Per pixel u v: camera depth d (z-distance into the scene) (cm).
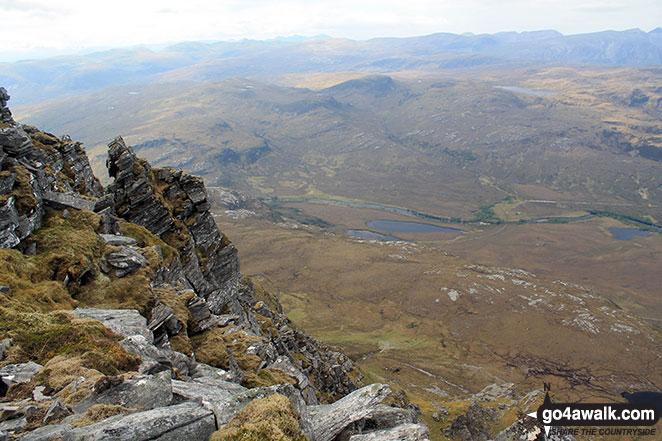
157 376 2361
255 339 5025
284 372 4675
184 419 1991
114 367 2545
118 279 4484
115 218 5850
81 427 1812
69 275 4191
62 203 5131
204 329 4788
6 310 2825
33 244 4362
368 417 2883
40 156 5441
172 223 7194
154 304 4300
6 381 2220
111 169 6906
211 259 7794
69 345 2623
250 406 2211
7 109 6122
